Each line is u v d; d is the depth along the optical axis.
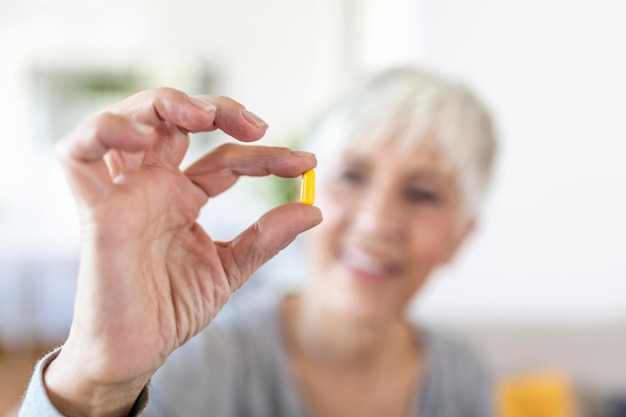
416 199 0.60
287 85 3.28
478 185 0.63
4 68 3.06
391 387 0.64
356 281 0.60
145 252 0.33
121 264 0.31
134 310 0.32
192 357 0.57
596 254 1.88
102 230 0.31
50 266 2.42
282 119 3.29
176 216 0.35
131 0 3.13
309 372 0.62
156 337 0.33
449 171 0.60
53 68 3.10
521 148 1.83
